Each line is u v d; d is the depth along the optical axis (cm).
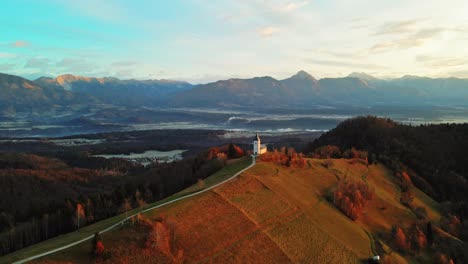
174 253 8244
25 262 7219
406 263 11094
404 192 18012
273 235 10175
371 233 12631
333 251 10331
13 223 15350
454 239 13312
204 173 17012
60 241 8888
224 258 8612
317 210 12738
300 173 16338
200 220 9869
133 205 14150
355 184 15238
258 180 13512
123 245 8019
